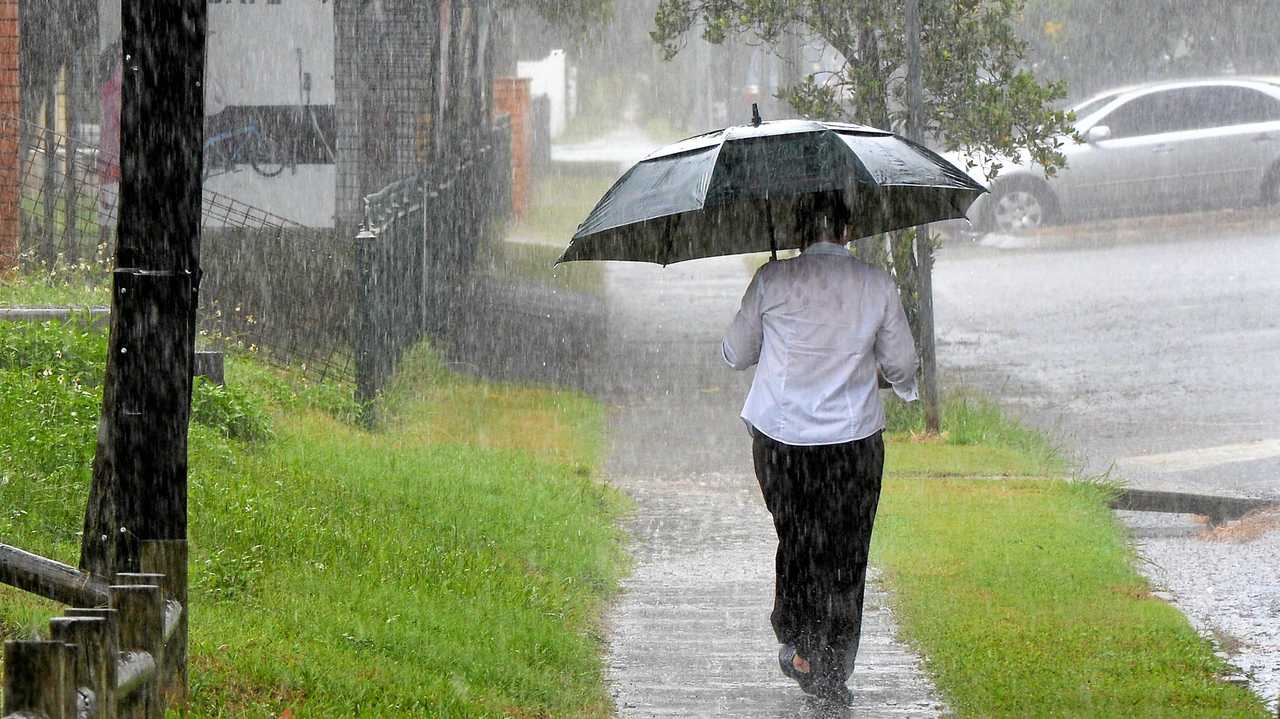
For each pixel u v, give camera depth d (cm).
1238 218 8794
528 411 4928
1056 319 6656
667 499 3794
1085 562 2964
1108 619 2544
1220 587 2845
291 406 4400
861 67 4828
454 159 6919
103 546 2066
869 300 2200
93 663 1418
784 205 2266
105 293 5078
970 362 5900
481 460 3919
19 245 5734
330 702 1969
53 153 5928
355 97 6384
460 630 2381
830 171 2150
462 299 6900
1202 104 8838
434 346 5841
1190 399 5075
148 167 1842
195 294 1883
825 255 2234
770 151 2180
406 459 3769
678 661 2433
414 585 2619
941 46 4819
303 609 2386
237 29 6481
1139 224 8931
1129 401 5100
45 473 2838
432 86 6388
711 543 3325
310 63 6506
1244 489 3834
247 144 6531
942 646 2405
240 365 4706
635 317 7188
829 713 2141
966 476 3953
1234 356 5700
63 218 5997
